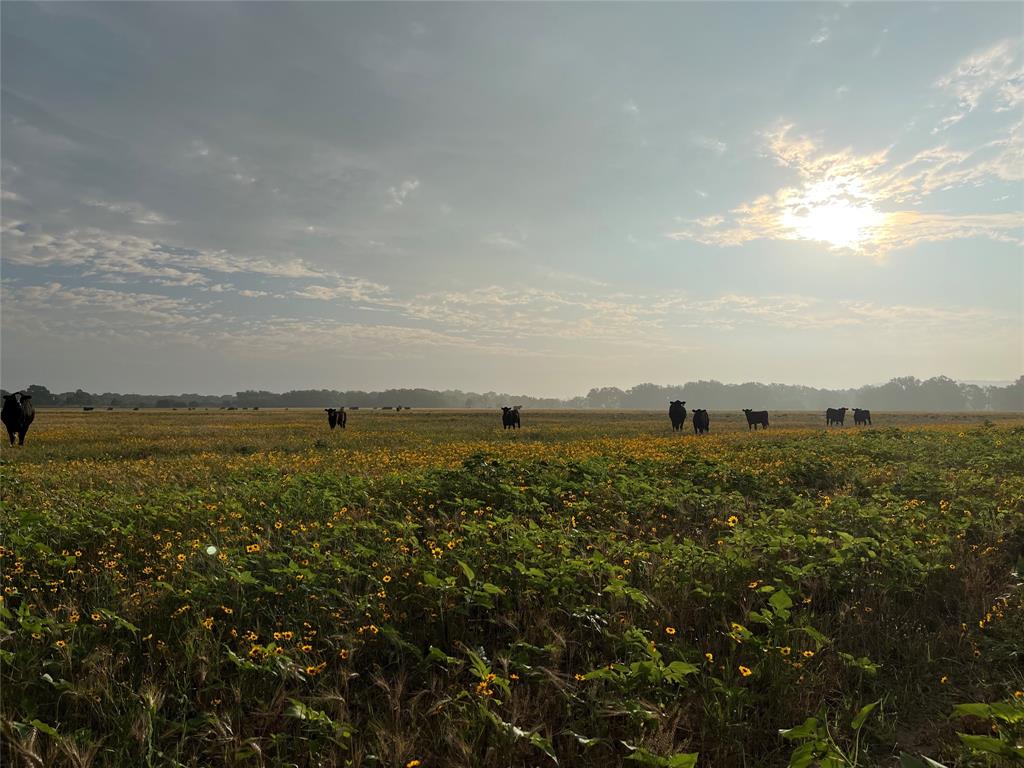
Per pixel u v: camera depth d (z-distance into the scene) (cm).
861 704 433
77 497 974
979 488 1067
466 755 356
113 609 535
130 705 404
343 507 873
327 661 467
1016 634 521
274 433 3014
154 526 798
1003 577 659
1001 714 319
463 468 1185
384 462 1491
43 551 657
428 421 4969
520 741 370
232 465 1441
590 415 6825
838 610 554
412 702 409
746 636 461
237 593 546
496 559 634
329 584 573
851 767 328
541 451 1798
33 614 523
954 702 439
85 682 421
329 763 357
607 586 536
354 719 406
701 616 543
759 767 369
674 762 318
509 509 898
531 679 445
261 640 495
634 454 1633
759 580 598
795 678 446
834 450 1716
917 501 945
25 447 2162
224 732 376
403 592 562
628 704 390
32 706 397
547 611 521
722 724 390
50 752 351
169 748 378
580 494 1000
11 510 865
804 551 675
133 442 2303
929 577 632
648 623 521
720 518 872
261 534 756
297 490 964
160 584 545
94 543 733
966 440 1948
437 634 507
